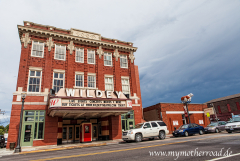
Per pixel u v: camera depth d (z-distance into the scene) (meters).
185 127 19.28
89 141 17.59
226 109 44.81
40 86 18.05
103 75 22.14
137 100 23.03
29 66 18.12
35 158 8.73
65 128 19.88
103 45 23.11
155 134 16.16
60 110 14.65
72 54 20.80
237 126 16.47
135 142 15.07
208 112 27.61
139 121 22.19
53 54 19.73
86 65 21.44
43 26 20.20
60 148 14.02
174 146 9.69
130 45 25.31
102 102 16.53
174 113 25.56
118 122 20.55
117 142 16.59
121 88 22.75
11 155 11.55
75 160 7.17
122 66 24.12
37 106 16.94
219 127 21.48
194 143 10.48
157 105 25.66
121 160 6.57
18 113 16.20
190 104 27.67
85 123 17.89
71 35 21.02
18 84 17.00
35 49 19.03
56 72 19.45
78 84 20.33
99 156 7.86
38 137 16.23
